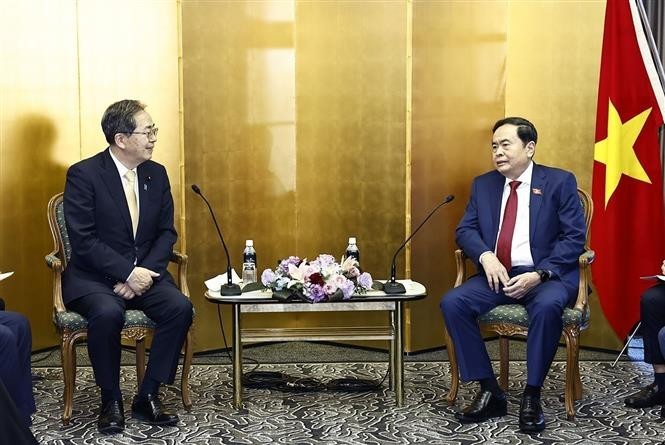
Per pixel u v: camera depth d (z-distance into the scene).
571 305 4.21
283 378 4.67
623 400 4.34
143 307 4.15
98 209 4.22
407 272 5.15
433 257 5.24
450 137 5.19
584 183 5.26
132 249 4.27
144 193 4.32
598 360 5.04
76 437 3.89
